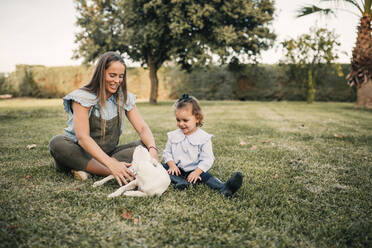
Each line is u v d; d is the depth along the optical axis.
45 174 2.38
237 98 19.58
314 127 5.83
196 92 20.00
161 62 15.35
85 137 2.03
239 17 13.00
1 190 1.99
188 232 1.47
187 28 12.29
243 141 4.16
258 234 1.47
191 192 2.03
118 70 2.05
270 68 18.69
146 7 11.70
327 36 15.25
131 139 4.28
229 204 1.83
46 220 1.57
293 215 1.70
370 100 11.67
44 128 5.28
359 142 4.12
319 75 16.78
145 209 1.72
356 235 1.50
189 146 2.31
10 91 21.53
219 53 12.80
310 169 2.76
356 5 9.44
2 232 1.40
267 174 2.55
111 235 1.43
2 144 3.69
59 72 21.19
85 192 1.98
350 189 2.21
